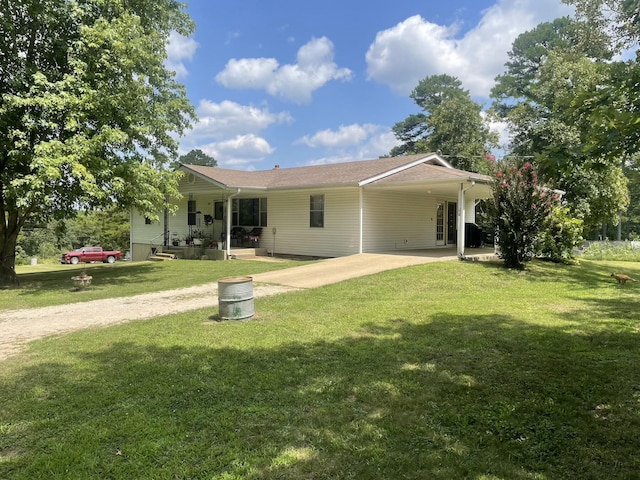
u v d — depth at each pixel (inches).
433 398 138.4
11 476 97.2
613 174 729.6
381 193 616.7
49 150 354.0
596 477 95.5
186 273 505.0
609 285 391.5
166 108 552.1
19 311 301.0
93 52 400.8
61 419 124.8
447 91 1836.9
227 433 115.5
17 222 461.1
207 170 740.7
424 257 528.1
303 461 101.8
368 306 285.0
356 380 153.5
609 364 170.9
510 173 463.5
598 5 663.8
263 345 195.9
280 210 687.7
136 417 125.2
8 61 409.4
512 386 148.6
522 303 299.0
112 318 269.0
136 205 455.2
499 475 96.1
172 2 599.8
